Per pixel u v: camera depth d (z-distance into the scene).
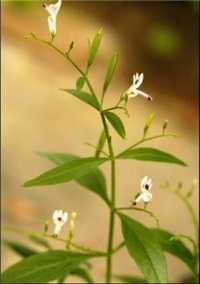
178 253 0.63
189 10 2.18
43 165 1.42
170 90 1.81
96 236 1.25
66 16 2.04
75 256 0.62
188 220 1.32
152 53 1.98
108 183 1.40
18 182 1.35
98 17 2.10
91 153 1.49
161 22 2.12
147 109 1.67
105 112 0.55
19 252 0.73
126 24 2.10
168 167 1.46
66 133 1.54
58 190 1.34
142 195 0.54
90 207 1.32
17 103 1.60
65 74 1.74
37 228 1.24
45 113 1.59
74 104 1.64
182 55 1.99
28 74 1.71
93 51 0.54
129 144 1.50
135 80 0.54
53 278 0.61
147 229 0.58
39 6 1.91
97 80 1.74
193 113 1.72
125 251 1.22
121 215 0.59
